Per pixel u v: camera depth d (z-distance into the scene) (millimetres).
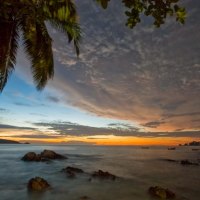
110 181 24234
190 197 19016
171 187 23250
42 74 12531
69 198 17203
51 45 12086
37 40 11695
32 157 46250
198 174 33281
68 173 27484
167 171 36625
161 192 18516
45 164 40281
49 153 50031
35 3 5156
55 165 39031
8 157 56938
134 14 3500
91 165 43094
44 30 11555
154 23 3477
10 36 9992
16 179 24828
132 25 3562
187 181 27062
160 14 3393
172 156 85188
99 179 25016
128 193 19359
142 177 29297
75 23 11016
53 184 21938
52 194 18266
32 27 10266
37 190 19359
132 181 25219
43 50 11984
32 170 32094
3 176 26922
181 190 21906
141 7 3420
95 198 17531
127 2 3398
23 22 10562
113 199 17406
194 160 62906
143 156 83250
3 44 9859
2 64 10164
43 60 12164
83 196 17438
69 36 11898
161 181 26641
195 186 24016
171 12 3344
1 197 17266
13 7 5395
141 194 19047
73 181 23688
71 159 54250
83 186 21484
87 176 26469
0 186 20906
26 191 18984
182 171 36844
